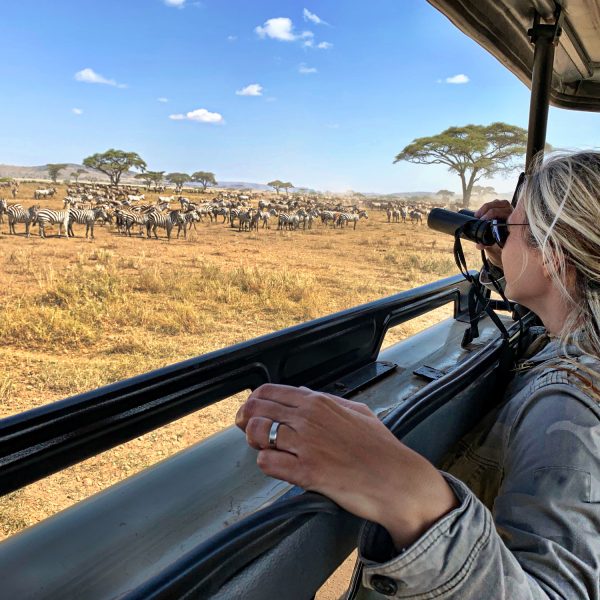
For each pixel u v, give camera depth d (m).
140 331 5.46
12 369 3.85
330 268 12.66
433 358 1.69
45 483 1.88
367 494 0.55
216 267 10.63
